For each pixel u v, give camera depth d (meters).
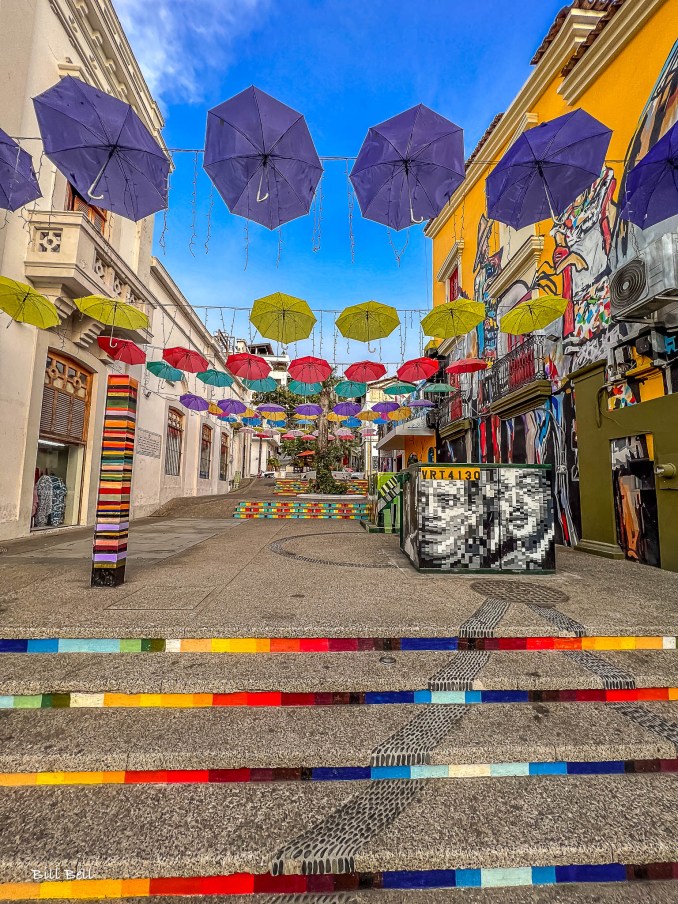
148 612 2.93
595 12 6.79
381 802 1.75
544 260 7.61
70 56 7.85
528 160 3.60
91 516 9.02
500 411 8.99
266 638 2.66
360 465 36.28
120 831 1.58
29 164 3.75
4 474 6.62
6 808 1.70
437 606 3.19
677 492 4.67
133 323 6.86
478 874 1.52
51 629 2.62
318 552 5.72
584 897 1.49
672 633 2.78
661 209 3.97
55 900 1.45
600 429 5.98
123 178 3.51
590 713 2.23
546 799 1.78
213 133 3.47
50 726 2.07
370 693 2.31
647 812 1.71
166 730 2.04
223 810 1.70
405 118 3.53
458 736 2.01
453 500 4.47
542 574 4.44
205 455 17.62
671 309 4.76
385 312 6.52
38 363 7.27
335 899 1.47
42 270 6.98
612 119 5.90
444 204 3.84
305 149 3.48
